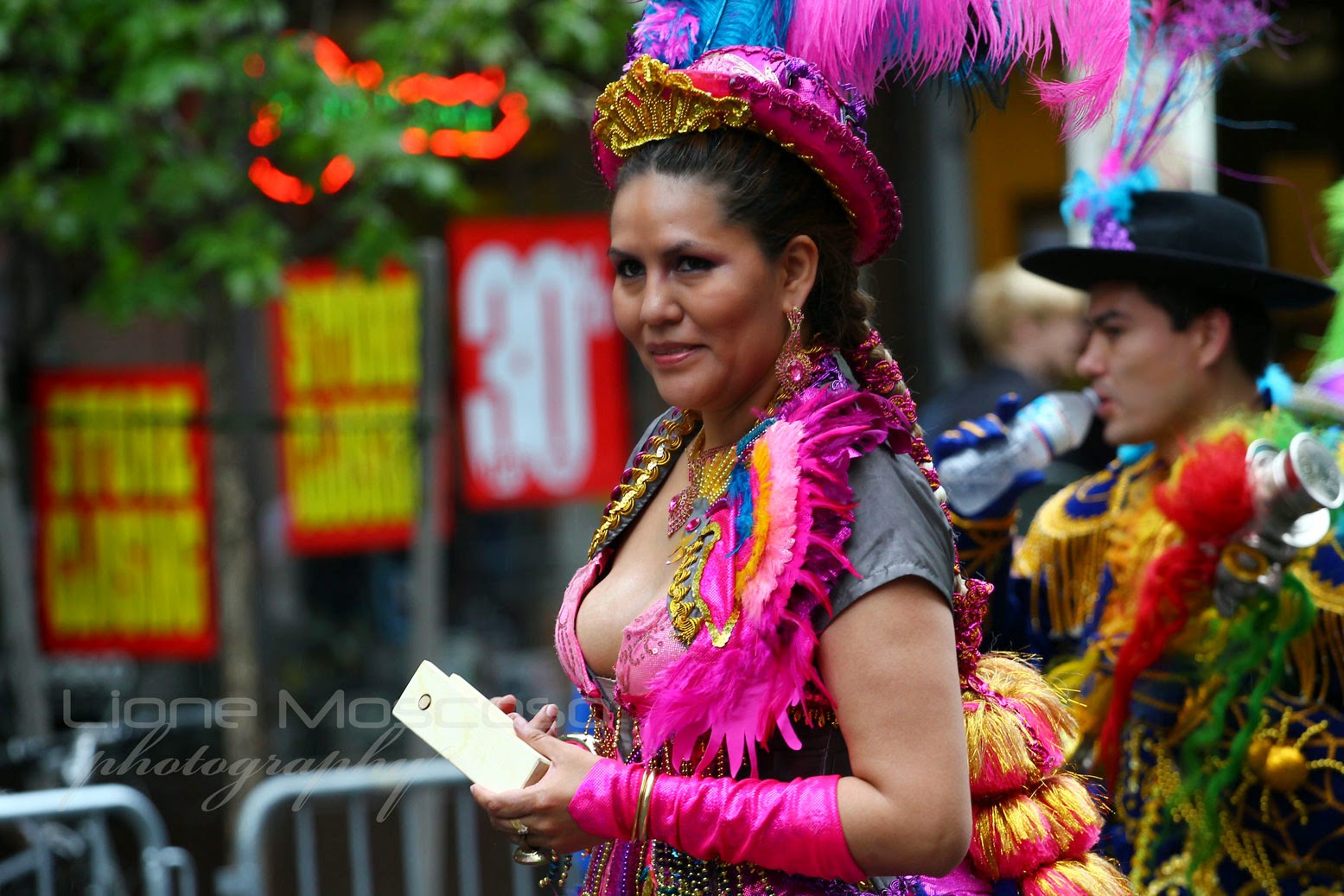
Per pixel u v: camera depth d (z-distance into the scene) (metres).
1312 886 7.48
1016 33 5.73
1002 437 7.98
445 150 14.96
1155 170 8.95
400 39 14.24
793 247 5.08
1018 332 14.35
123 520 14.66
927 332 22.83
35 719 13.94
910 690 4.67
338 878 13.83
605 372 16.62
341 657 21.45
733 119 4.94
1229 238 8.38
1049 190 22.62
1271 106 20.38
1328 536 7.51
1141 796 7.93
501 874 13.20
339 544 14.93
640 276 5.11
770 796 4.73
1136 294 8.36
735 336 4.99
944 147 22.59
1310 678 7.55
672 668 4.95
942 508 5.12
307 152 13.91
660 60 5.62
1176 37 8.16
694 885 5.16
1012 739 5.44
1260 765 7.42
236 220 13.73
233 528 14.63
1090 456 9.87
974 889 5.49
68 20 13.24
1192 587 7.39
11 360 18.89
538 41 15.92
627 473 5.82
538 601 24.44
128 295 13.55
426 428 14.63
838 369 5.30
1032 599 8.81
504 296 16.31
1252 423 7.84
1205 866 7.63
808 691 4.90
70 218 13.47
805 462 4.87
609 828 4.87
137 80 13.05
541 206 22.05
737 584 4.88
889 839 4.61
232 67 13.41
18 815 9.93
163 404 14.73
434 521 14.71
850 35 5.62
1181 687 7.79
